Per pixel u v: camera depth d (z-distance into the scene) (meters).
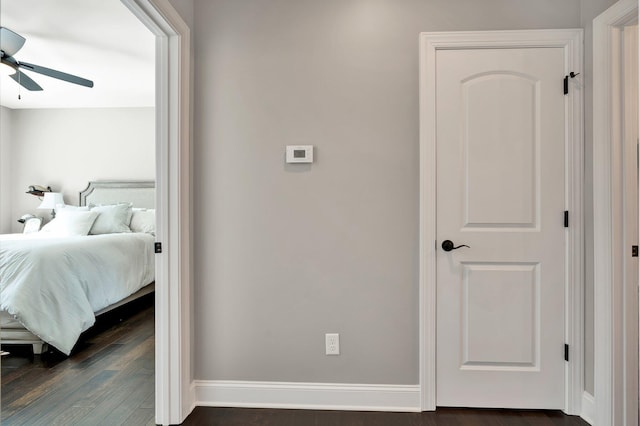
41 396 2.16
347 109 2.09
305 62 2.10
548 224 2.02
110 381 2.35
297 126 2.10
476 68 2.04
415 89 2.07
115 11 2.79
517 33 2.01
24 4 2.68
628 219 1.81
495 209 2.03
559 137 2.02
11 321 2.69
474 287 2.04
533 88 2.03
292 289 2.11
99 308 3.20
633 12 1.69
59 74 3.29
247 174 2.11
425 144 2.04
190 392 2.04
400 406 2.06
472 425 1.90
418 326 2.07
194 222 2.12
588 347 1.96
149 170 5.26
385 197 2.08
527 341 2.03
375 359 2.08
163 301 1.92
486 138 2.04
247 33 2.11
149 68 3.87
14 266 2.70
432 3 2.06
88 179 5.31
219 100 2.12
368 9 2.08
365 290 2.08
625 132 1.81
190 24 2.08
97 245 3.38
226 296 2.12
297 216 2.10
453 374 2.05
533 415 1.98
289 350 2.10
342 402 2.07
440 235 2.05
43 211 5.33
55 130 5.33
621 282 1.81
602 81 1.85
